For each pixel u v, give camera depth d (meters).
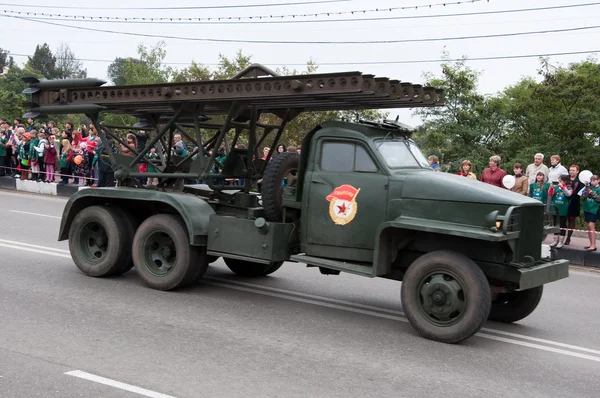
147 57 66.25
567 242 13.27
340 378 5.17
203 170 8.43
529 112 31.61
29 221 13.66
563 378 5.56
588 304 8.80
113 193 8.33
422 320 6.54
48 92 8.88
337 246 7.32
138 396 4.52
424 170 7.38
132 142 13.86
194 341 5.95
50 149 20.50
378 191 7.05
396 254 7.05
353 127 7.35
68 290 7.71
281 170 7.89
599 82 29.56
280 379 5.05
